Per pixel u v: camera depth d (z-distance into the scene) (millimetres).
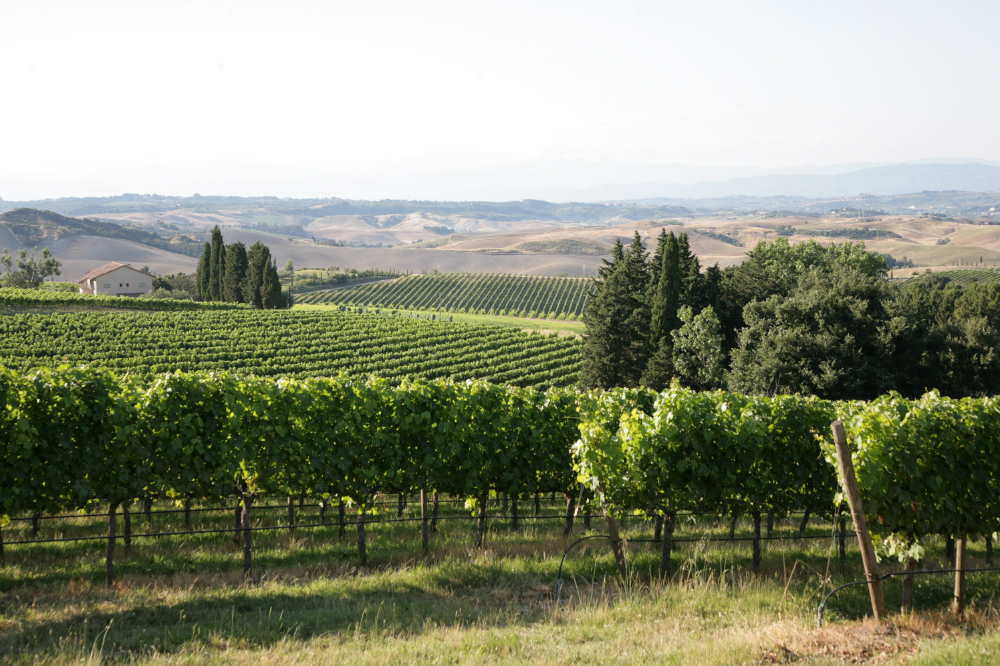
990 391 31250
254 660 6535
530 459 13836
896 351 31078
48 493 10258
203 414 11305
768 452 11695
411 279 165750
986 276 142500
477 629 7695
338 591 9438
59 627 7633
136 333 59406
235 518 14391
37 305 68562
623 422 10484
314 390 12227
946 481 9320
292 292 149125
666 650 6633
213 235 104938
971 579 9859
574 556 11453
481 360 59375
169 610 8430
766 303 33688
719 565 11016
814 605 8539
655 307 41656
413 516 16234
